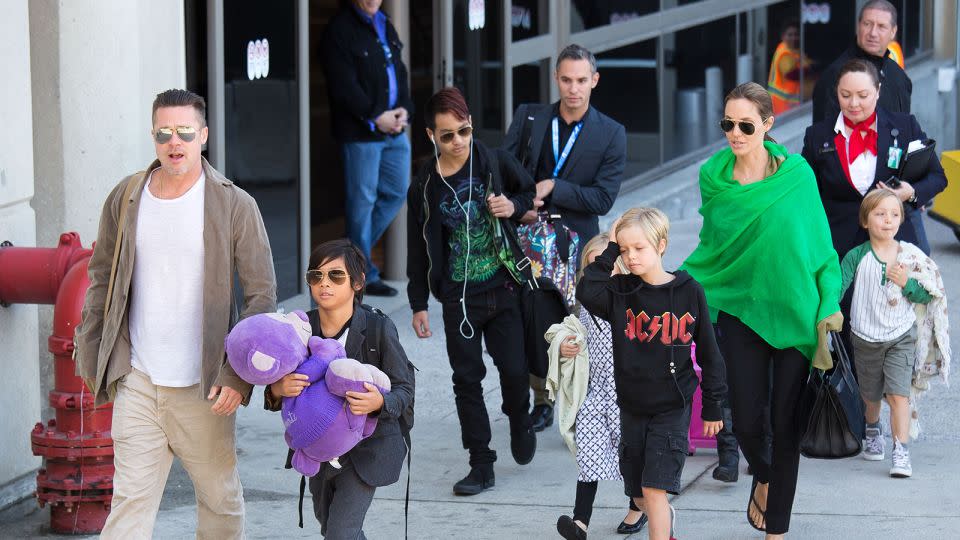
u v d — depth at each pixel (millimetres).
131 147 9156
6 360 8008
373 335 6062
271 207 12148
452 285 8156
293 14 12312
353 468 6062
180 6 9938
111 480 7512
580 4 17172
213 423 6211
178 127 5938
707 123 20141
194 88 11016
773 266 6980
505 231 8109
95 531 7621
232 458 6359
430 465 8977
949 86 25141
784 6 22109
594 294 6637
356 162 13273
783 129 21469
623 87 17859
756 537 7449
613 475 7309
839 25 23656
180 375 6129
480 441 8336
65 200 8883
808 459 8922
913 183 8695
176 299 6105
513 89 15797
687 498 8172
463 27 14781
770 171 7238
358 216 13438
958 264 15453
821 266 7047
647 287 6547
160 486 6305
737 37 20703
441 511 8047
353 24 13109
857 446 7035
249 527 7789
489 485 8422
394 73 13352
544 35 16453
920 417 9891
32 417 8312
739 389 7129
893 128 8602
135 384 6172
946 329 8461
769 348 7145
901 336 8438
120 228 6156
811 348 7020
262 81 11828
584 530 7250
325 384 5812
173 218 6062
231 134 11391
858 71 8430
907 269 8383
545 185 8992
